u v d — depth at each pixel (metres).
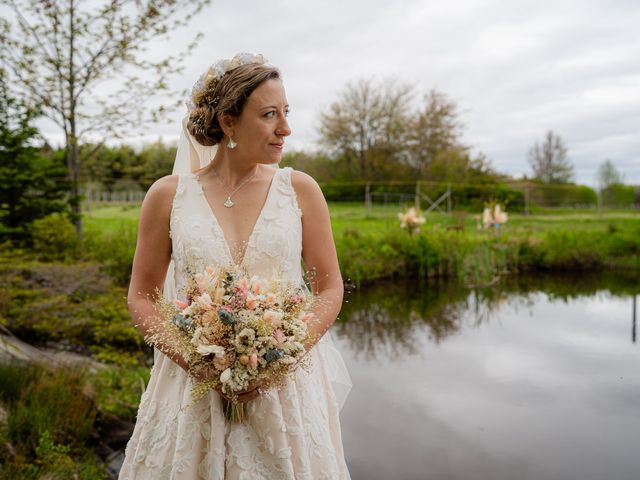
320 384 1.65
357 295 9.23
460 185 22.48
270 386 1.40
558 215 22.11
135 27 7.96
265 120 1.49
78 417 3.60
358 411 4.40
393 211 21.03
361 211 21.06
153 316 1.53
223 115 1.51
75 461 3.22
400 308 8.23
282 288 1.44
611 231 13.98
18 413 3.33
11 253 6.67
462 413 4.34
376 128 26.47
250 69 1.49
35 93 7.98
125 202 17.20
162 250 1.62
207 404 1.46
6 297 5.33
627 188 25.70
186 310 1.36
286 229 1.54
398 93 26.19
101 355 4.95
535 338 6.50
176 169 1.83
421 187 23.11
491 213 11.41
